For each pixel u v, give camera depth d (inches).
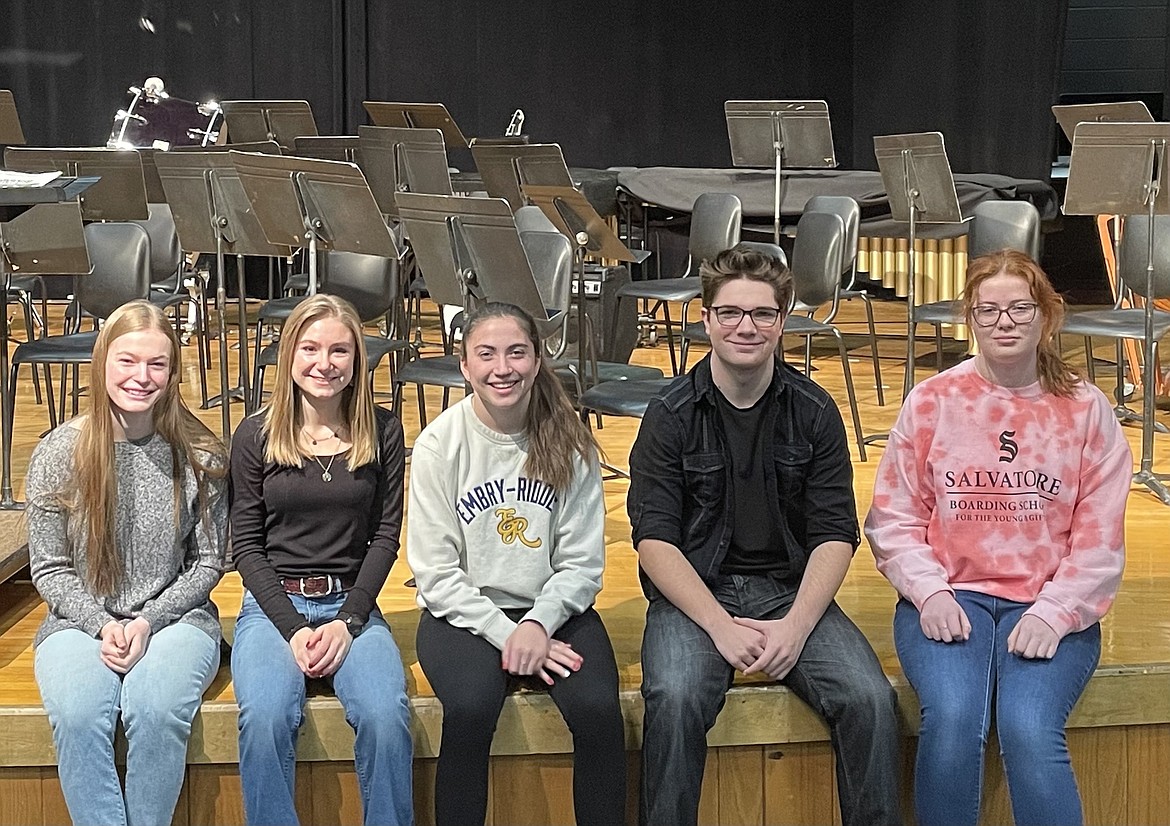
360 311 185.6
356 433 107.7
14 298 219.5
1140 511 159.3
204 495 107.4
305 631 103.1
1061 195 352.8
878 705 100.7
